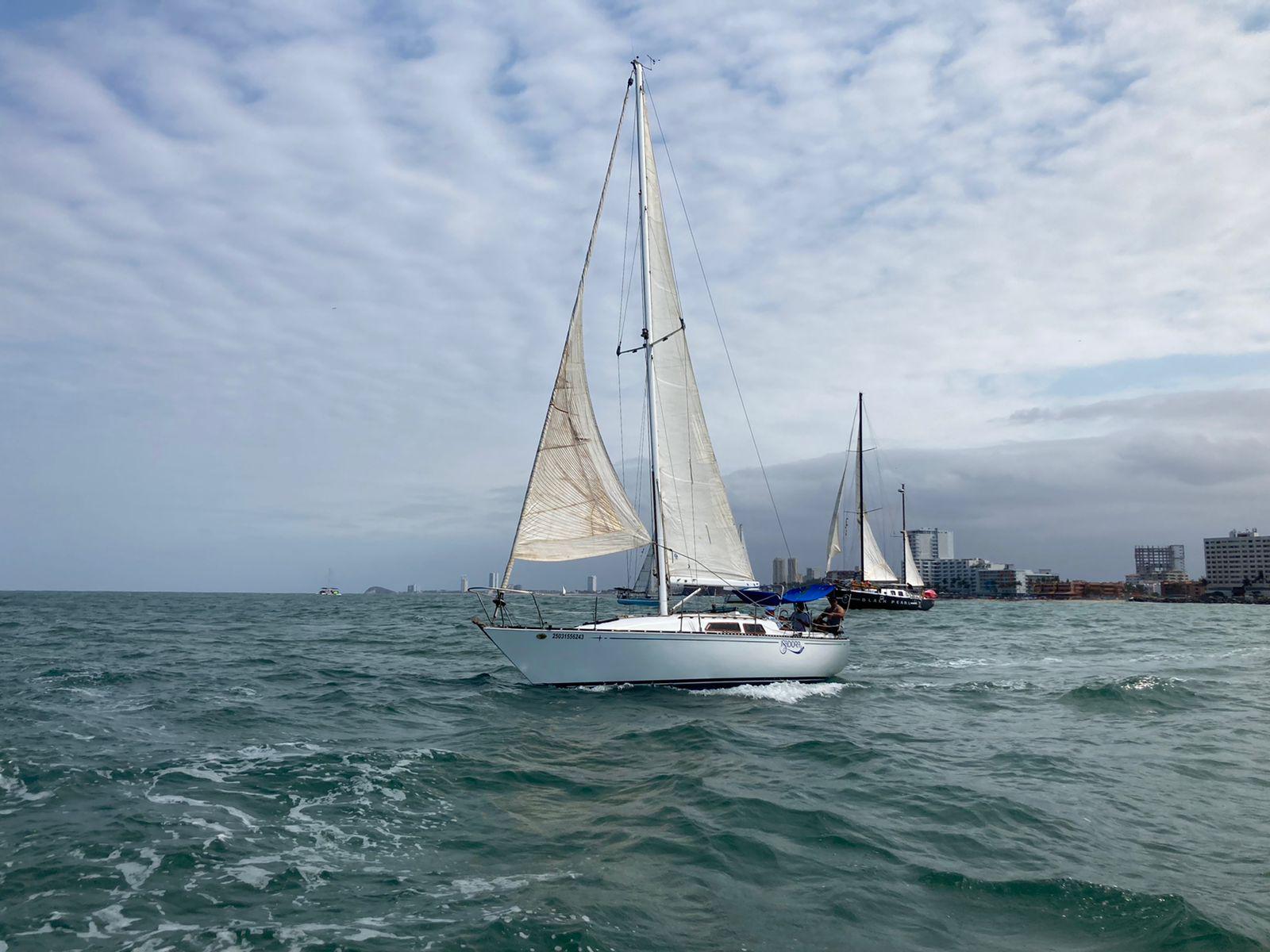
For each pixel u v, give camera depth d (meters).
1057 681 23.05
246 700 18.48
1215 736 14.96
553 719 16.33
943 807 10.23
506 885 7.56
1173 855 8.48
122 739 13.98
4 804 9.95
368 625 50.72
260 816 9.67
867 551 77.38
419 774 11.62
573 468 19.73
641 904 7.13
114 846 8.49
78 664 25.50
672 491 21.42
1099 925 6.73
